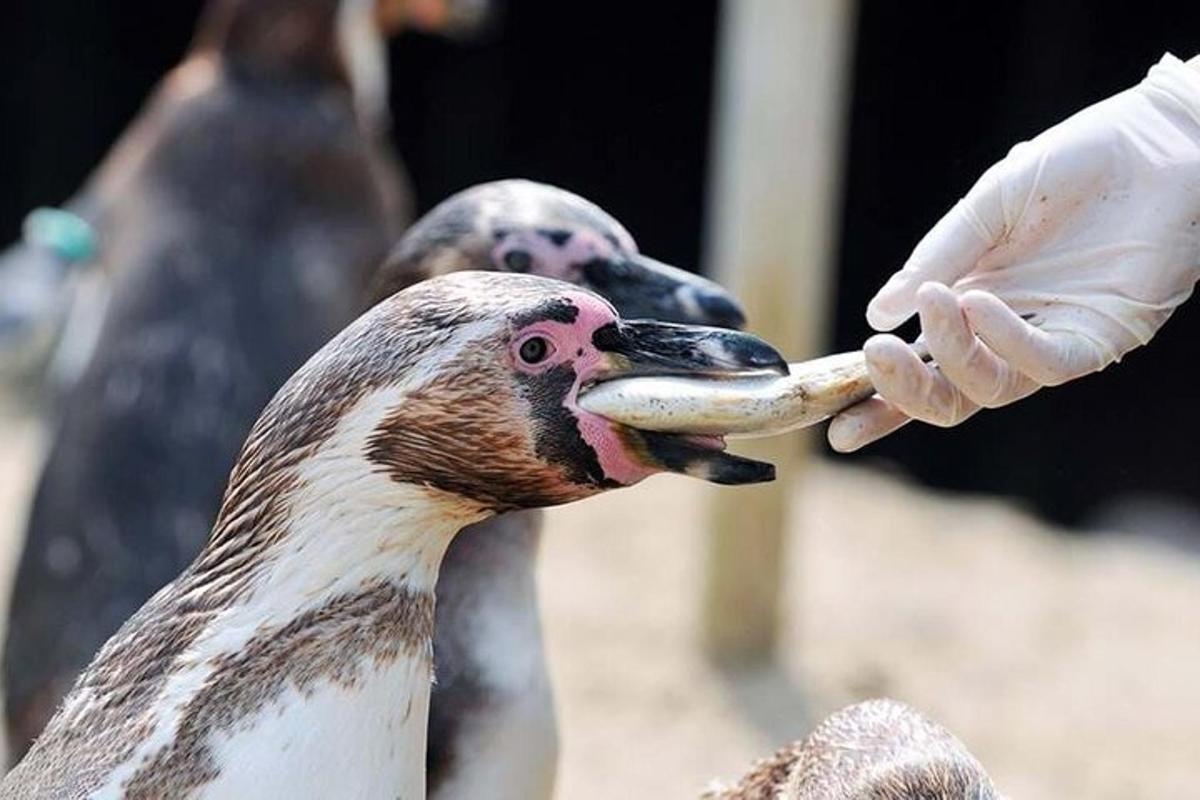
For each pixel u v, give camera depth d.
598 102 25.88
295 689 4.35
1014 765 11.93
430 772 5.95
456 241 6.24
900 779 4.52
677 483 16.92
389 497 4.44
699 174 25.89
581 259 6.23
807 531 16.05
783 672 12.90
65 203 24.59
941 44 23.69
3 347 10.87
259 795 4.30
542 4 25.55
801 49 11.87
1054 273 4.29
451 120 25.48
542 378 4.46
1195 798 11.63
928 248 4.29
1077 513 21.33
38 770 4.54
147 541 8.98
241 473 4.54
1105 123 4.30
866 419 4.36
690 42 25.69
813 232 12.15
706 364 4.46
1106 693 13.14
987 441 21.50
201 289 9.58
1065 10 22.47
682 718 12.10
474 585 6.03
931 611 14.38
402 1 11.95
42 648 8.96
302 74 10.32
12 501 15.18
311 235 9.96
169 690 4.42
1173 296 4.31
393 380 4.41
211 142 9.99
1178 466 21.66
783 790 5.04
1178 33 22.44
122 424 9.20
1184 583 15.76
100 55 24.62
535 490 4.53
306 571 4.41
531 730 6.05
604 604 13.87
